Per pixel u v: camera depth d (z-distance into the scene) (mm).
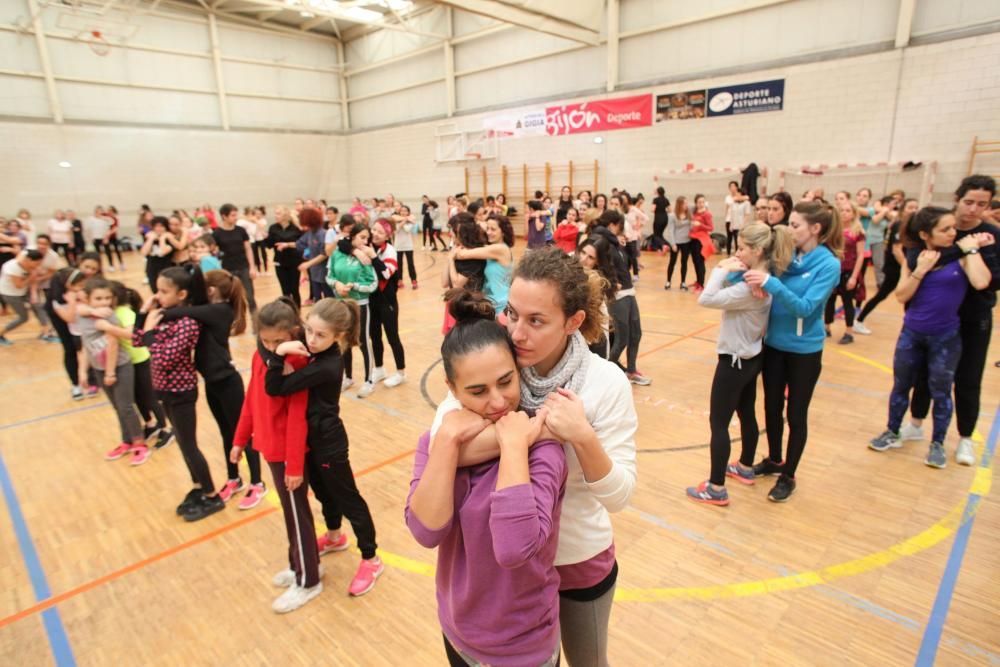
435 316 7590
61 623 2322
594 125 13680
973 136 9070
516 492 932
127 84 15523
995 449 3508
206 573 2615
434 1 9297
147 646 2191
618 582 2441
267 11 16984
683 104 12133
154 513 3121
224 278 2994
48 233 13250
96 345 3564
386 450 3789
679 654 2062
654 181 12969
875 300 5676
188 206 17016
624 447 1176
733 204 10977
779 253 2627
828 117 10391
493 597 1050
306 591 2396
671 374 5000
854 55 9938
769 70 10875
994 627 2150
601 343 3430
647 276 9922
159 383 2834
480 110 16031
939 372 3217
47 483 3471
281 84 18484
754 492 3121
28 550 2814
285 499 2316
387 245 4754
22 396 5004
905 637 2113
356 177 20531
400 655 2115
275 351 2172
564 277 1054
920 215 3137
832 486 3154
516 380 1051
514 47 14797
